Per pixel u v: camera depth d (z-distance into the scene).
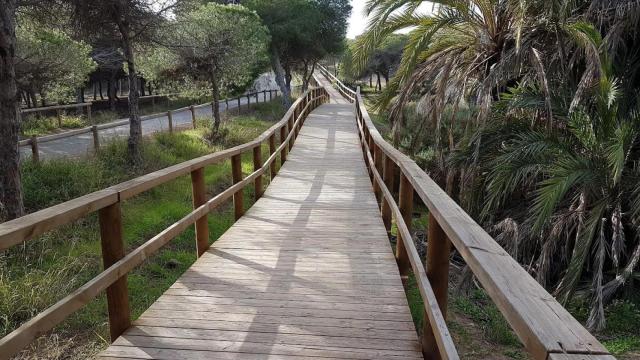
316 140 13.73
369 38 9.34
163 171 3.69
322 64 67.25
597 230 6.80
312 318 3.29
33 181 7.38
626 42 7.32
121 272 2.91
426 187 2.95
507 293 1.32
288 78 31.86
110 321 3.05
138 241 6.34
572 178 5.89
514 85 9.02
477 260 1.59
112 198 2.84
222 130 14.01
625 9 6.69
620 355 4.89
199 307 3.46
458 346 4.68
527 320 1.17
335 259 4.50
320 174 9.22
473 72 9.37
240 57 14.57
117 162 9.37
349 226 5.66
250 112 23.36
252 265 4.34
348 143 13.17
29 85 14.75
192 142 12.37
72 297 2.40
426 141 12.03
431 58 9.89
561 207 7.30
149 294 4.88
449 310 5.64
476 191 7.76
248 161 11.81
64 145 11.28
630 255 6.82
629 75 7.22
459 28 9.52
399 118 10.30
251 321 3.25
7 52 5.59
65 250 5.57
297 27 26.08
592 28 6.54
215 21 13.91
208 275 4.09
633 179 6.16
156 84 15.28
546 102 6.74
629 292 6.32
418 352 2.85
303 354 2.83
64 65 14.48
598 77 6.48
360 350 2.87
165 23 10.77
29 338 2.09
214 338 3.02
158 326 3.17
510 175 6.54
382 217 5.93
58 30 11.48
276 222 5.86
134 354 2.82
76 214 2.45
